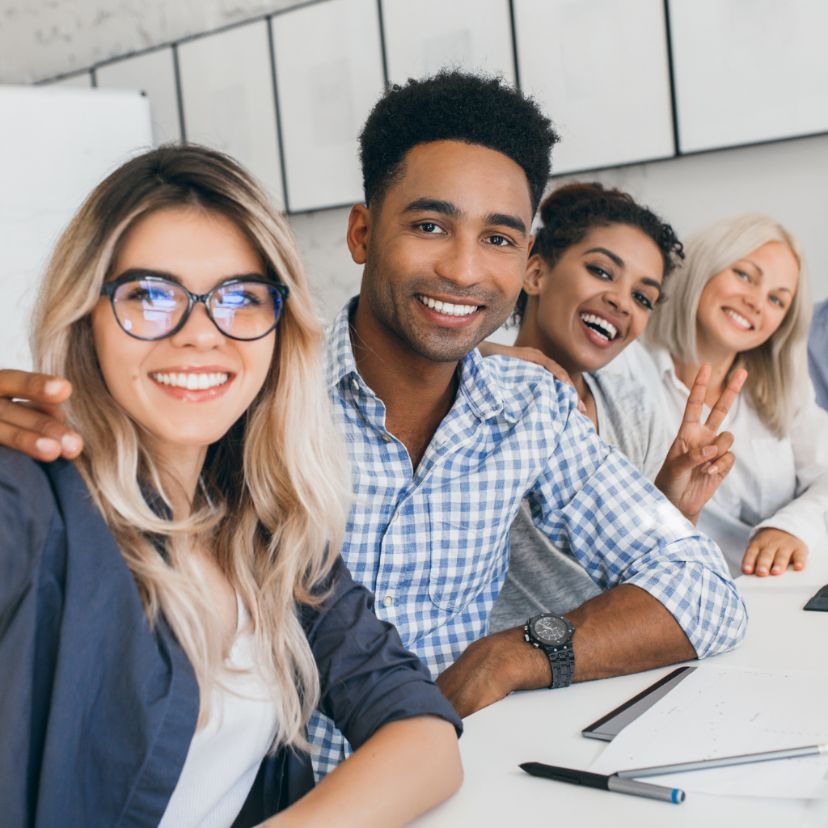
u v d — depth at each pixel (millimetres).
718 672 1078
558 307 2129
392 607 1309
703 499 1744
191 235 815
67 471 786
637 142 2033
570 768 855
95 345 817
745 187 1966
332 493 970
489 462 1340
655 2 1980
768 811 746
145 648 764
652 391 2072
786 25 1861
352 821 753
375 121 1319
